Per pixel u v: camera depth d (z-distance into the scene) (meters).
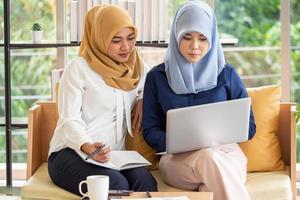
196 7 3.07
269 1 3.83
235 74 3.21
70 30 3.61
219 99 3.14
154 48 3.85
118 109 3.15
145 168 3.02
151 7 3.54
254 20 3.86
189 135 2.79
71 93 3.07
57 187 2.96
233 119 2.81
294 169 3.09
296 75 3.84
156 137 3.07
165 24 3.55
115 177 2.81
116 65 3.17
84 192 2.83
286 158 3.34
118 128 3.16
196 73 3.14
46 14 3.91
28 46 3.62
